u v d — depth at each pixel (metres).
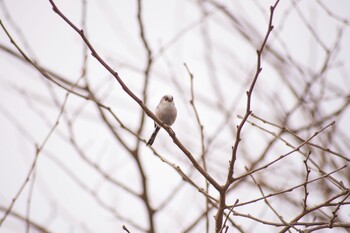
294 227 4.67
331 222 4.61
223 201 4.92
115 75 4.98
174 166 5.22
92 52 4.82
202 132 5.39
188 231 6.80
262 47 4.39
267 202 4.82
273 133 5.19
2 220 4.84
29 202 5.07
